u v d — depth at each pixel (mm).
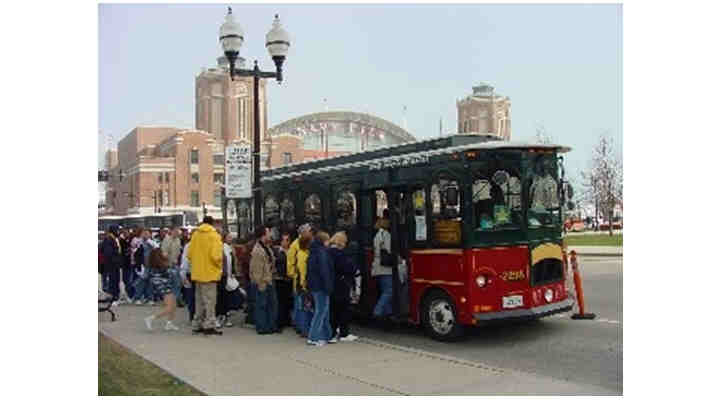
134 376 8641
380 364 9445
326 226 14422
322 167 15133
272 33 15703
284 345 11102
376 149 13422
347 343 11203
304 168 15898
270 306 12398
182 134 92812
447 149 11359
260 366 9391
